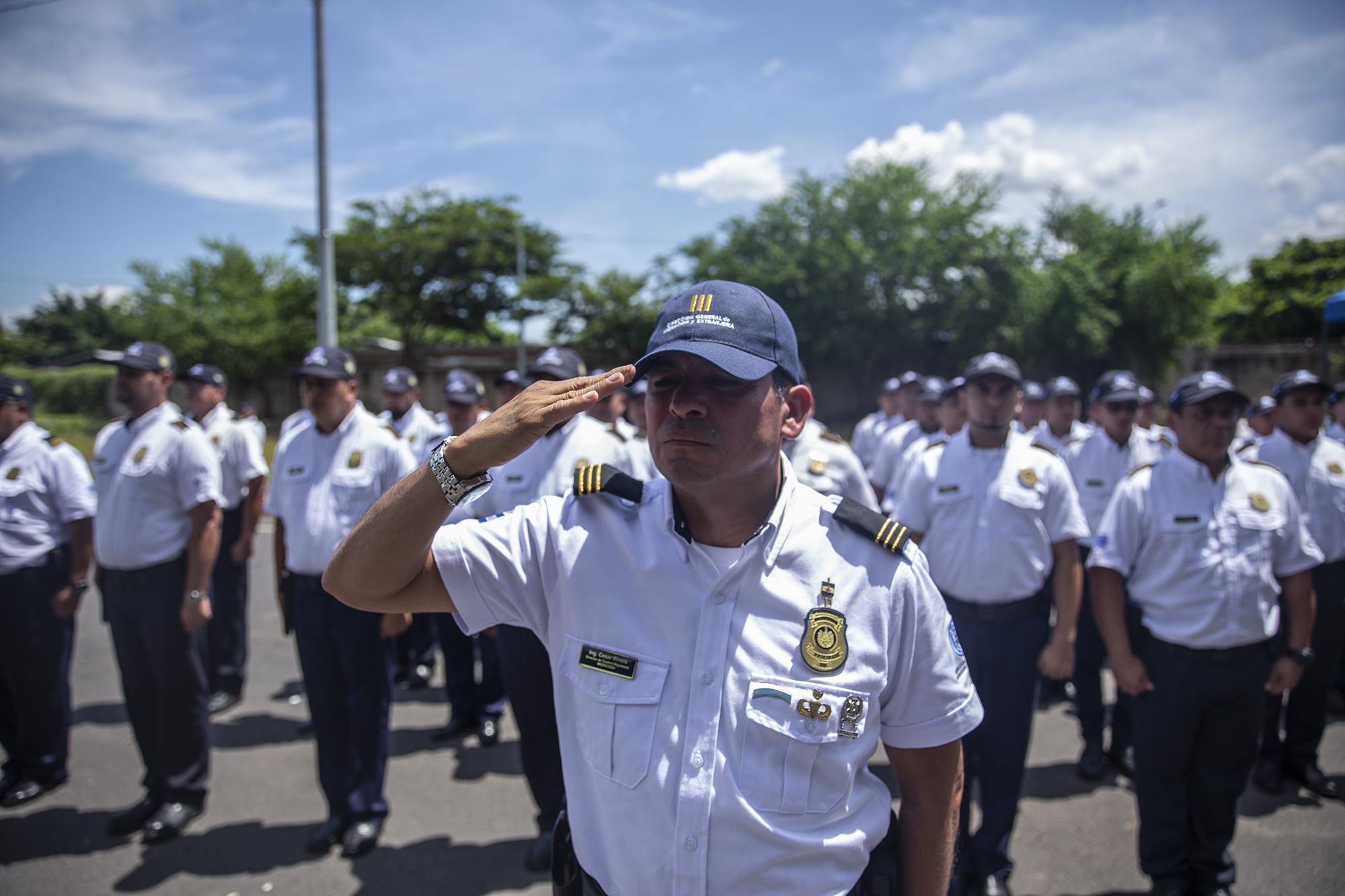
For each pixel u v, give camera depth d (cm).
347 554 122
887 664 124
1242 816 347
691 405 116
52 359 5753
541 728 312
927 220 2575
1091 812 354
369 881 305
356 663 325
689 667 121
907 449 624
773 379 122
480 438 113
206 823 348
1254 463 285
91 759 411
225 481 488
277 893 297
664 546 126
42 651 368
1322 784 365
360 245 2839
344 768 334
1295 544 278
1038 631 298
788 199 2700
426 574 130
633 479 136
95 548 338
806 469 334
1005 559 292
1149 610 280
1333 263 2262
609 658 123
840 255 2558
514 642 308
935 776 132
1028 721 295
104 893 296
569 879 133
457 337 3794
